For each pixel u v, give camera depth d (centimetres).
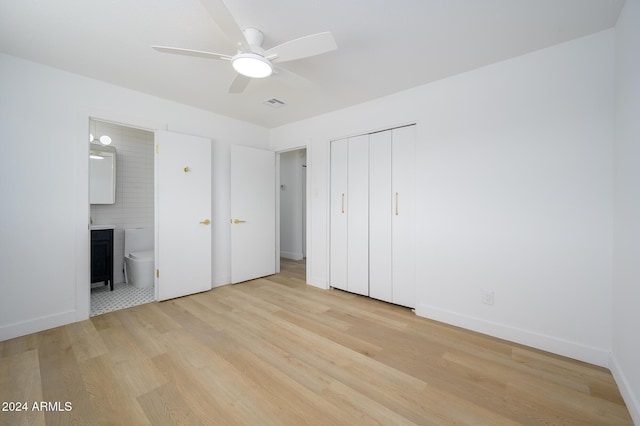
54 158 235
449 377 169
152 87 271
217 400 148
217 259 358
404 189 285
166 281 303
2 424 130
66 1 154
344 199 334
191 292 323
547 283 200
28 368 175
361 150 317
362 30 179
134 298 311
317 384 162
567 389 158
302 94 286
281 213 570
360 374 172
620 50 164
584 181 187
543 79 201
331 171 347
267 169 405
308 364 183
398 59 216
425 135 259
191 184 320
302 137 377
